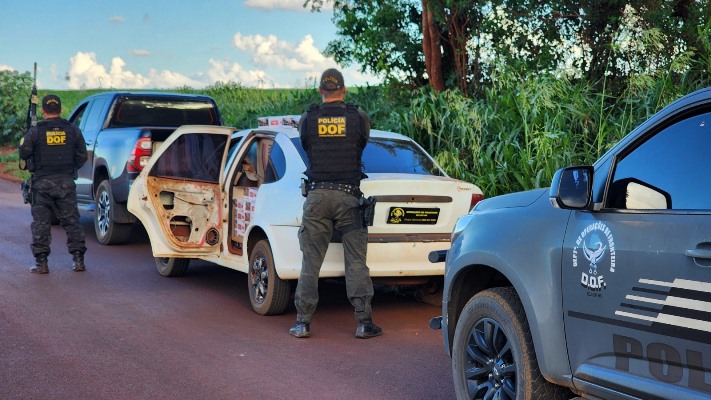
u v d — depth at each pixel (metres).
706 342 3.27
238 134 8.87
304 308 6.99
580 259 3.92
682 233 3.41
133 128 11.66
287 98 19.48
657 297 3.49
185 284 9.34
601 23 12.31
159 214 8.59
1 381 5.71
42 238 9.71
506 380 4.47
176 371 5.98
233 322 7.54
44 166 9.65
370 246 7.14
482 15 13.83
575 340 3.96
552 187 3.93
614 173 3.87
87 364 6.13
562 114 10.20
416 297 8.66
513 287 4.57
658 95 9.88
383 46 15.77
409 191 7.20
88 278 9.55
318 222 6.85
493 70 13.23
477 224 4.76
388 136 8.50
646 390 3.52
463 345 4.79
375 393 5.51
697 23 11.25
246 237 8.02
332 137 6.81
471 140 10.66
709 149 3.45
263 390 5.55
